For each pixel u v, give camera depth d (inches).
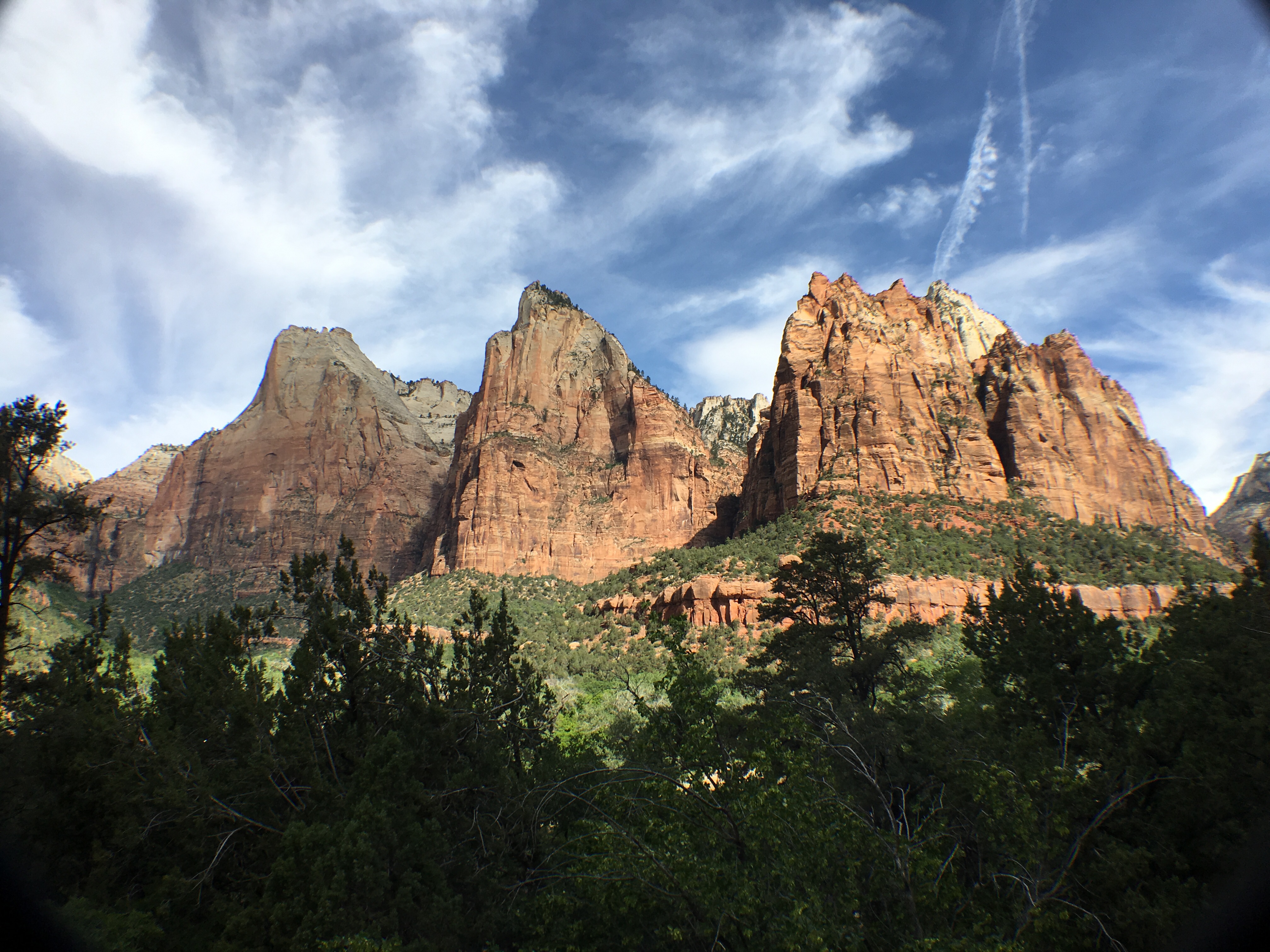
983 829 662.5
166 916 660.1
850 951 481.1
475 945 658.8
